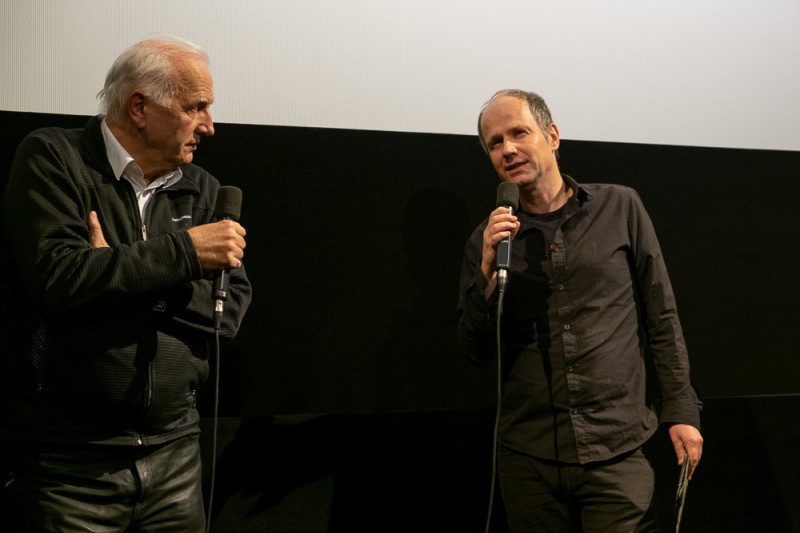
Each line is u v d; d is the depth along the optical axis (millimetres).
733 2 2580
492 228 1750
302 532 2129
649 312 1962
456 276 2305
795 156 2562
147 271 1465
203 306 1664
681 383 1879
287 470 2137
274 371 2160
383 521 2184
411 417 2232
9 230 1506
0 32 2053
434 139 2322
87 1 2113
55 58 2084
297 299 2193
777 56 2596
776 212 2523
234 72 2193
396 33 2320
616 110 2445
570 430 1824
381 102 2293
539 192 2006
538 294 1921
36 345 1517
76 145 1616
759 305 2473
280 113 2219
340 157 2254
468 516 2244
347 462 2178
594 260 1912
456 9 2367
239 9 2209
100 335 1514
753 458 2400
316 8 2268
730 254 2473
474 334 1935
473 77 2361
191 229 1540
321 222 2229
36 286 1439
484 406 2291
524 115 1986
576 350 1856
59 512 1471
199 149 2158
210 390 2113
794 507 2408
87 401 1513
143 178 1674
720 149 2506
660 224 2434
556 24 2434
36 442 1504
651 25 2504
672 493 2324
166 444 1632
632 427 1825
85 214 1568
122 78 1611
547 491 1849
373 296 2244
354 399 2203
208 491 2076
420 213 2297
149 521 1597
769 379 2449
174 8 2164
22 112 2049
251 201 2182
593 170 2404
